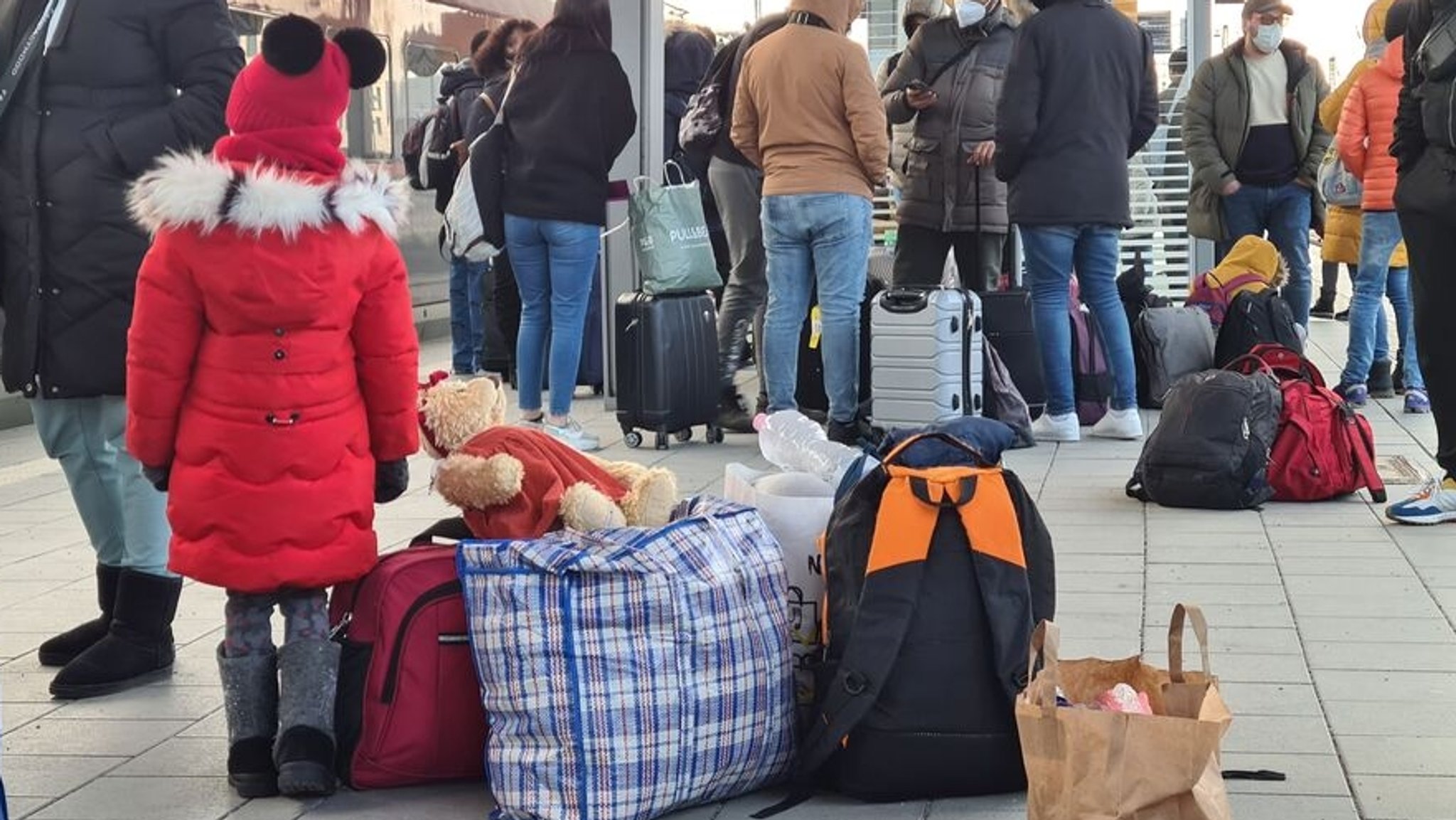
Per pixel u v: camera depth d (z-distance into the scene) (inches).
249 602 171.0
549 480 178.7
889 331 340.8
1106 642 210.1
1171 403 295.7
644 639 155.9
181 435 166.9
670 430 354.3
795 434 194.9
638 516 180.2
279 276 161.8
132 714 194.2
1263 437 288.8
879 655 157.8
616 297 410.0
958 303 338.6
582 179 346.0
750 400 392.8
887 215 508.1
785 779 167.0
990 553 159.5
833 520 166.2
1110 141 347.9
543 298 357.1
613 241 407.8
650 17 402.6
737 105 344.5
